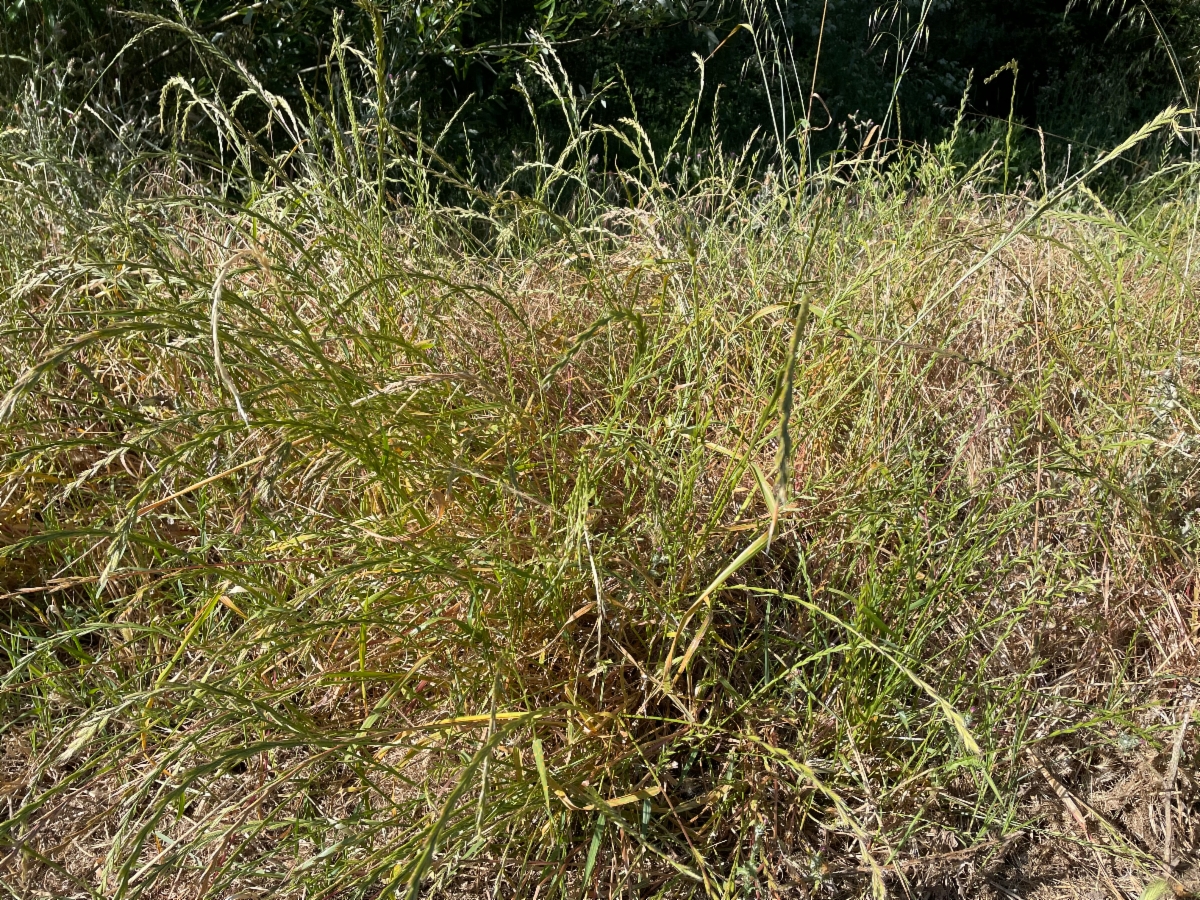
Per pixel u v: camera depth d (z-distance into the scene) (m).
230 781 2.04
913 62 8.00
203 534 2.16
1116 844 2.03
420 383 2.04
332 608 1.93
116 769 1.99
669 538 2.16
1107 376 2.77
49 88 4.13
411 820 1.90
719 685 2.16
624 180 3.22
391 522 2.05
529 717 1.79
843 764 2.01
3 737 2.16
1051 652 2.32
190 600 2.34
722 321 2.79
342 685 2.10
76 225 2.78
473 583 1.82
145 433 1.69
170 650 2.26
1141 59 8.23
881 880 1.77
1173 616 2.36
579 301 3.00
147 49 4.71
